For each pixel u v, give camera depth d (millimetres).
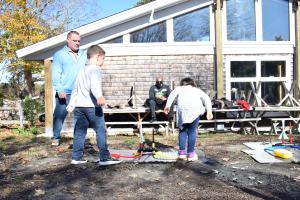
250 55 12461
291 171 5961
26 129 13672
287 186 5129
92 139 10008
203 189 5027
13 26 21672
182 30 12367
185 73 12281
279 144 8203
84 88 6262
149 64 12242
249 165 6426
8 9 22672
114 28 12172
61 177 5719
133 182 5398
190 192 4906
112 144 8969
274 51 12500
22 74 25625
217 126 11852
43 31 23609
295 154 7145
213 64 12328
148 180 5492
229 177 5613
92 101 6254
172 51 12258
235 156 7188
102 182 5418
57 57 8078
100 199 4684
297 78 12344
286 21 12680
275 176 5652
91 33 12094
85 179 5578
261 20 12578
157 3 11930
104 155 6371
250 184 5242
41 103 18016
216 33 12180
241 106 11273
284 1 12641
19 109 14469
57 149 8125
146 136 11031
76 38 8023
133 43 12203
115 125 12234
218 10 12133
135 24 12188
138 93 12227
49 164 6633
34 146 8742
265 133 11602
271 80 12531
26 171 6184
